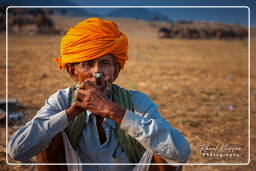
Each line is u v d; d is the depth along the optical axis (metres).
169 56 17.81
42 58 14.17
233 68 13.91
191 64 14.78
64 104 1.96
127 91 2.03
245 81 10.47
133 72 11.41
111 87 2.02
